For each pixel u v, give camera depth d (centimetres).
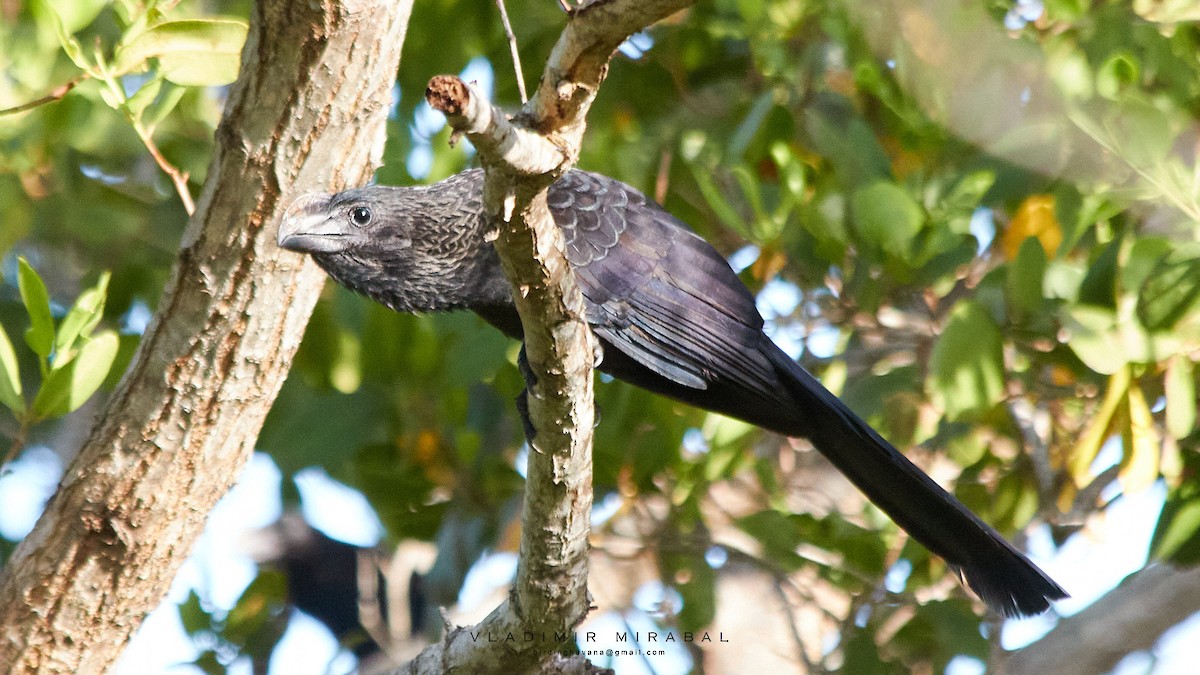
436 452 1166
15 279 1385
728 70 1198
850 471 909
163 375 816
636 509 1177
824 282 1094
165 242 1261
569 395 656
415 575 1506
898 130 1068
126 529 831
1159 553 977
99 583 838
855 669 1109
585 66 523
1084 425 1085
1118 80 952
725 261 944
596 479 1126
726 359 908
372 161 852
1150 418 972
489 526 1221
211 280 808
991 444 1162
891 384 1092
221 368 820
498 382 1164
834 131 1054
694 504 1122
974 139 1012
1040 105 986
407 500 1166
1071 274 991
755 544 1215
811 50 1114
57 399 789
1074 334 933
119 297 1237
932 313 1091
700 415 1196
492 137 507
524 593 734
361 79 792
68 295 1405
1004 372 979
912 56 1028
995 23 1003
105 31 1127
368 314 1120
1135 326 930
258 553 1513
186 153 1212
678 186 1170
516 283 606
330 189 834
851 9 1055
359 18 766
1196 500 974
